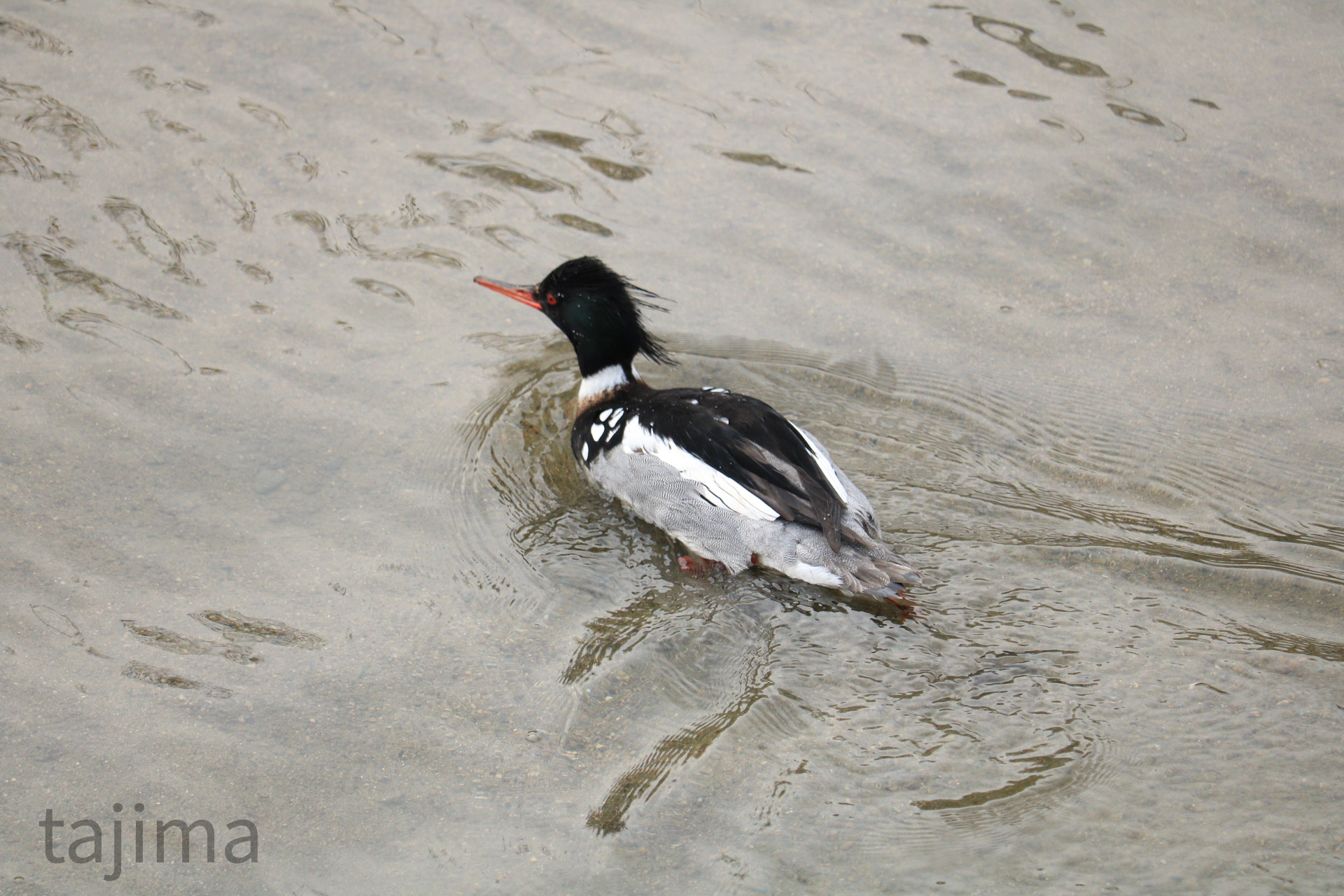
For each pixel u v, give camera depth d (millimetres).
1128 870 6977
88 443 10078
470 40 15484
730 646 8742
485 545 9703
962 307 12258
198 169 13195
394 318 11859
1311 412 10977
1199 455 10602
